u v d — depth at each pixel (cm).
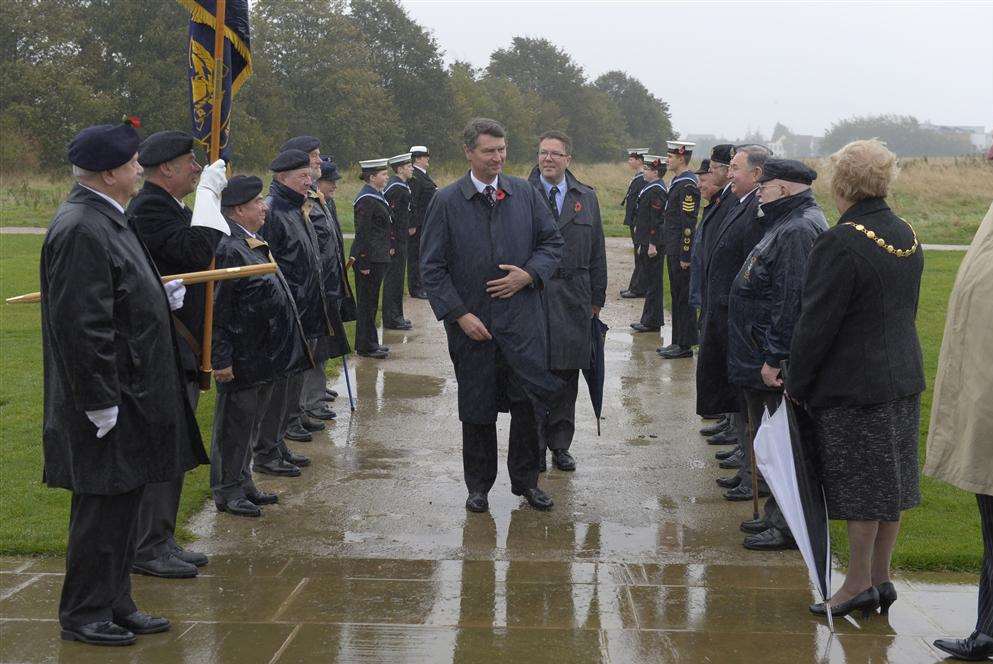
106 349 359
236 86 467
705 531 525
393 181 1127
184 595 429
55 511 533
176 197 445
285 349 552
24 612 405
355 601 423
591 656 368
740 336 511
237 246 531
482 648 375
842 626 400
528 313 541
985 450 365
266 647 374
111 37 5203
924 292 1414
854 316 396
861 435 398
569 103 10038
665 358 980
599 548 498
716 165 672
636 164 1432
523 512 555
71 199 372
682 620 404
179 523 530
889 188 404
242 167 5631
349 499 574
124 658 363
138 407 377
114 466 371
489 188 539
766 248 488
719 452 662
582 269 624
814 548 400
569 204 624
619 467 644
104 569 378
